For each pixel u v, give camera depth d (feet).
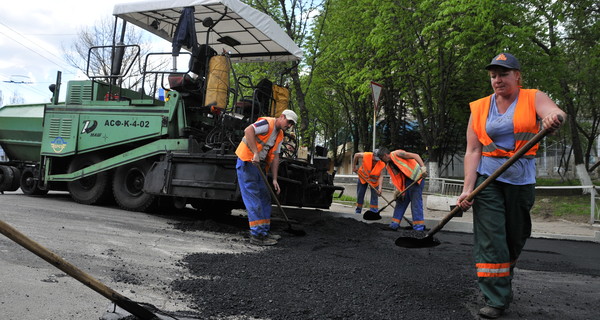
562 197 43.14
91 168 25.90
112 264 12.33
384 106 77.30
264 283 11.45
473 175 10.41
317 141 113.19
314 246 17.92
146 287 10.54
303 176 23.27
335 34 60.34
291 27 50.24
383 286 11.75
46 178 28.04
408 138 84.64
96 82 26.66
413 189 25.11
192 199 26.94
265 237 18.15
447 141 79.36
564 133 80.23
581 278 14.69
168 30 26.91
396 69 58.44
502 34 44.14
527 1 45.03
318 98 94.63
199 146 22.76
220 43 28.27
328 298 10.43
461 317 9.67
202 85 23.45
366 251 17.71
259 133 17.76
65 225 17.87
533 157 10.11
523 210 10.15
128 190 25.43
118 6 24.47
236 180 20.34
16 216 19.10
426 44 57.21
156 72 23.94
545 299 11.55
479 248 10.15
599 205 32.22
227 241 17.94
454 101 68.08
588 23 46.70
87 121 26.27
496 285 9.84
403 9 53.21
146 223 20.79
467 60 50.60
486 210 10.04
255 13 24.30
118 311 8.39
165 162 22.57
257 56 29.40
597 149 95.30
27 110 30.76
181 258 13.94
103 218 21.01
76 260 12.24
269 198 19.30
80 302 9.04
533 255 19.22
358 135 92.68
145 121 24.20
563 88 54.08
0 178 31.24
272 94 25.85
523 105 9.82
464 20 44.32
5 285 9.54
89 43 77.87
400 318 9.36
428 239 11.48
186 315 8.68
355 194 48.37
